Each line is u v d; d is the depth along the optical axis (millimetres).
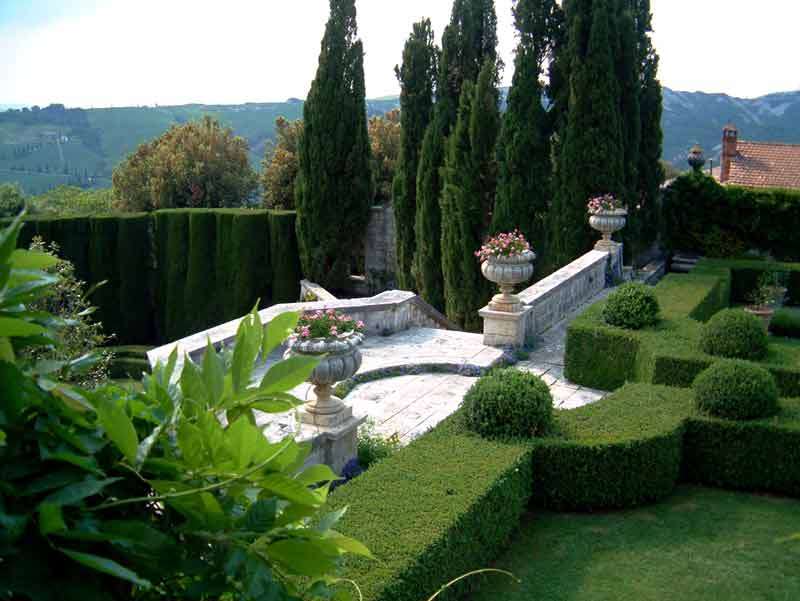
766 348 10109
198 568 1810
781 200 21281
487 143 20531
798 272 18797
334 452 7910
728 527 7219
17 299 1637
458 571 5898
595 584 6238
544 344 13898
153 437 1720
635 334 11078
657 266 22016
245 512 1894
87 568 1632
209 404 2037
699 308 13789
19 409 1606
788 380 9352
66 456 1584
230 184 33656
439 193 22141
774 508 7629
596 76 18906
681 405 8461
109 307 26797
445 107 21797
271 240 26000
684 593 6066
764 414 8078
